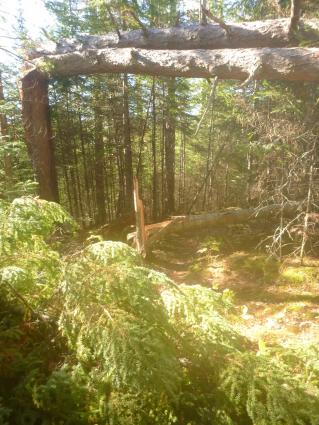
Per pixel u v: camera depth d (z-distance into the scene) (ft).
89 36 32.58
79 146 46.21
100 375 6.12
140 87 44.11
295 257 22.82
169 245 30.68
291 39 24.00
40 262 6.79
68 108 41.65
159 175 57.26
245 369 6.19
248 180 33.76
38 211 7.14
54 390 5.97
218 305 8.16
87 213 52.31
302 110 23.81
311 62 20.49
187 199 59.93
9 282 6.56
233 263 24.02
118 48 29.50
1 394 6.23
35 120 33.17
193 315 7.11
